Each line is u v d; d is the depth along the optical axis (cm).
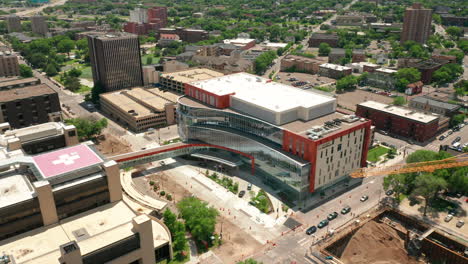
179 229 14700
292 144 18138
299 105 19800
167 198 18262
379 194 18738
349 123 19262
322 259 14350
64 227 13588
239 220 16675
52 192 13512
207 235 15100
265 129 19538
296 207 17638
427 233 15850
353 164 19825
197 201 15900
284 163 18150
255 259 14338
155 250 13888
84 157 15312
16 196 13300
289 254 14612
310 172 17612
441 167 18312
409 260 15375
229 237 15562
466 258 14400
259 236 15650
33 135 17800
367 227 16400
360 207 17688
